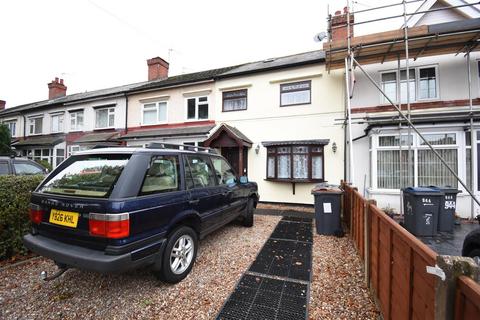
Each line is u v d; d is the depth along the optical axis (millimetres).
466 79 7477
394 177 7508
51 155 15961
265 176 9844
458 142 6824
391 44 6883
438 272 1213
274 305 2699
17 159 6629
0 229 3646
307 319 2465
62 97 19297
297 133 9484
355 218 4461
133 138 11938
